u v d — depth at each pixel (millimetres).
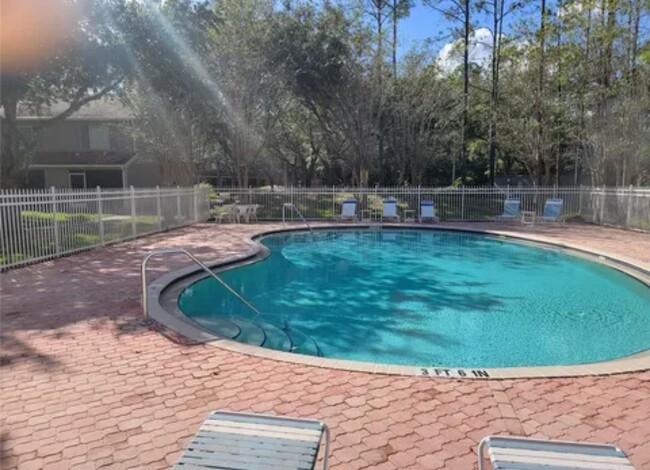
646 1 15875
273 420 2250
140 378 3973
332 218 19578
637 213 15234
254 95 20547
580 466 1857
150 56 15273
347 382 3914
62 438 3031
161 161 22016
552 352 5793
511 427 3193
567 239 13281
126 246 11570
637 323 6871
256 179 36469
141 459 2803
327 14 21234
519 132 20875
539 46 19391
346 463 2760
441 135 24469
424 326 6773
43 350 4609
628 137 17109
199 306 7688
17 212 8781
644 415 3375
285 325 6770
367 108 21859
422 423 3238
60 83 14344
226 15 19688
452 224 17922
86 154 25109
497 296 8344
